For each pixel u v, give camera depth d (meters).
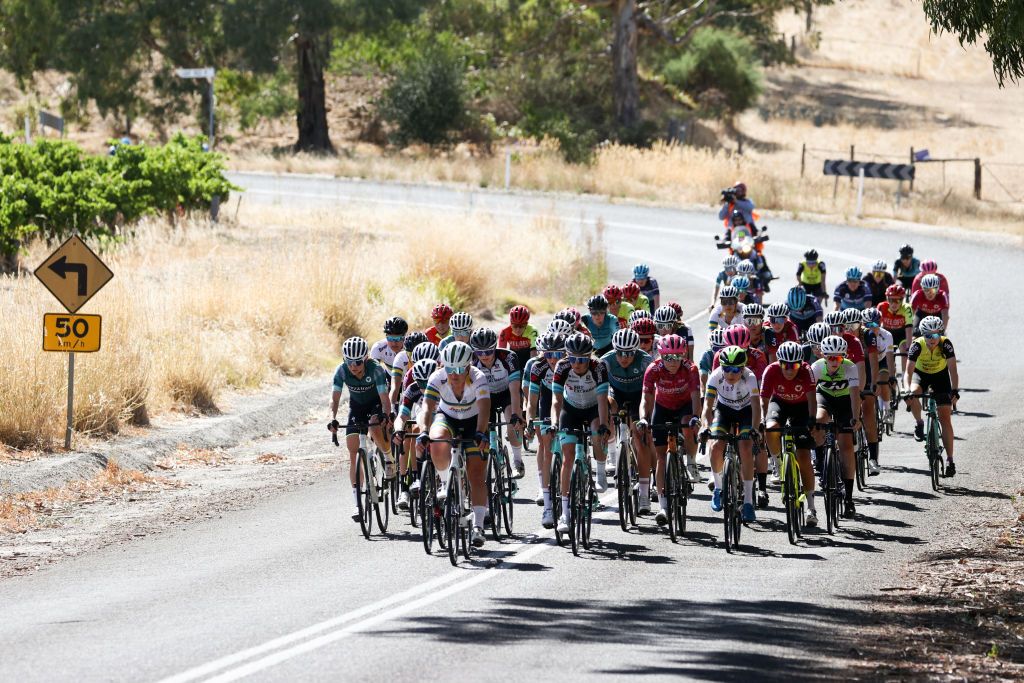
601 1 168.50
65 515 37.50
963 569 30.06
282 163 138.75
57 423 44.81
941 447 42.00
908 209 116.38
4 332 47.06
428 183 128.62
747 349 38.59
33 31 144.62
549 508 32.94
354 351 34.19
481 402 31.47
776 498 39.19
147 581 29.81
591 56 181.50
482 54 176.12
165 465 44.31
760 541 33.56
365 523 34.69
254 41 143.25
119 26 142.25
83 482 41.00
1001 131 196.88
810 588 28.66
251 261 72.75
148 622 25.94
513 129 161.50
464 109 161.88
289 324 61.91
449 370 30.73
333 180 129.88
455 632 24.88
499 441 35.25
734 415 33.91
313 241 81.62
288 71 160.62
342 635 24.62
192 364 51.97
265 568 30.83
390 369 41.25
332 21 146.38
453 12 174.00
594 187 128.00
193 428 48.38
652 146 157.88
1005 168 157.25
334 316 65.38
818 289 63.41
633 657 23.11
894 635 24.94
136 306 56.34
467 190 124.81
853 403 35.56
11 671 22.55
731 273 56.69
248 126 160.50
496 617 26.06
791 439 34.00
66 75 173.88
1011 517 35.03
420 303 69.25
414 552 32.44
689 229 108.12
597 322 42.22
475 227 85.50
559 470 32.59
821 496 39.72
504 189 126.31
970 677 22.27
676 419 34.44
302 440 49.41
